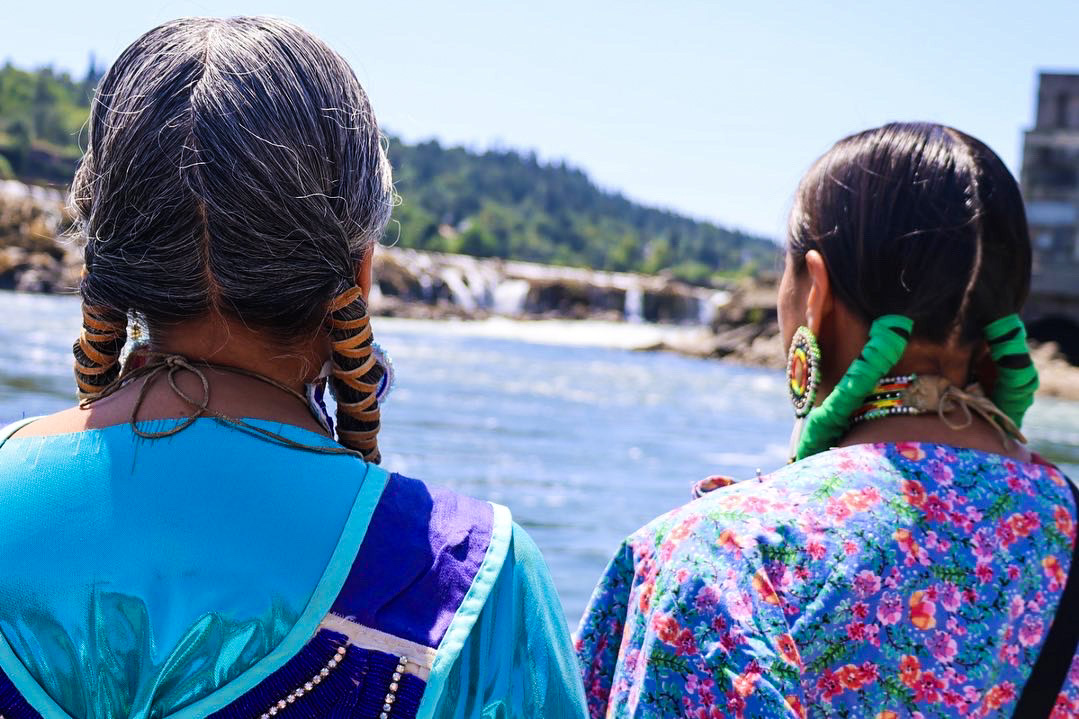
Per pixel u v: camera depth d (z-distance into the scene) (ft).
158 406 2.88
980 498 3.81
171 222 2.80
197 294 2.86
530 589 2.94
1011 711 3.67
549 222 591.37
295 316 2.92
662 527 4.04
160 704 2.63
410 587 2.76
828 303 4.14
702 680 3.65
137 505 2.72
